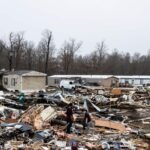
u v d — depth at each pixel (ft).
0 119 77.05
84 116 76.48
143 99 143.54
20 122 73.31
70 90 172.96
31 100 117.39
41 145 55.88
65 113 79.66
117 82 227.20
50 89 179.42
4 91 165.17
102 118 89.61
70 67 331.98
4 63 299.38
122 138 65.67
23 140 59.16
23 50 313.53
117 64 370.12
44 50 311.68
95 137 65.16
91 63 354.74
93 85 225.35
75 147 53.93
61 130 70.33
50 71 315.99
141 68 369.71
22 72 165.07
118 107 119.34
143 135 68.33
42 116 78.28
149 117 99.91
